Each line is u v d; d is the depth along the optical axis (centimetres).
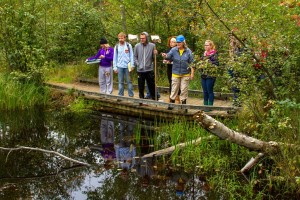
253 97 743
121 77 1173
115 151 880
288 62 709
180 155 813
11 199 652
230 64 735
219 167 744
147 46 1098
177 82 1023
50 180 733
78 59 1645
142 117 1146
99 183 715
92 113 1226
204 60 791
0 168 791
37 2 1405
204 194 657
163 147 881
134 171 762
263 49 701
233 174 707
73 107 1257
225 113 958
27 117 1187
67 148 909
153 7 1407
